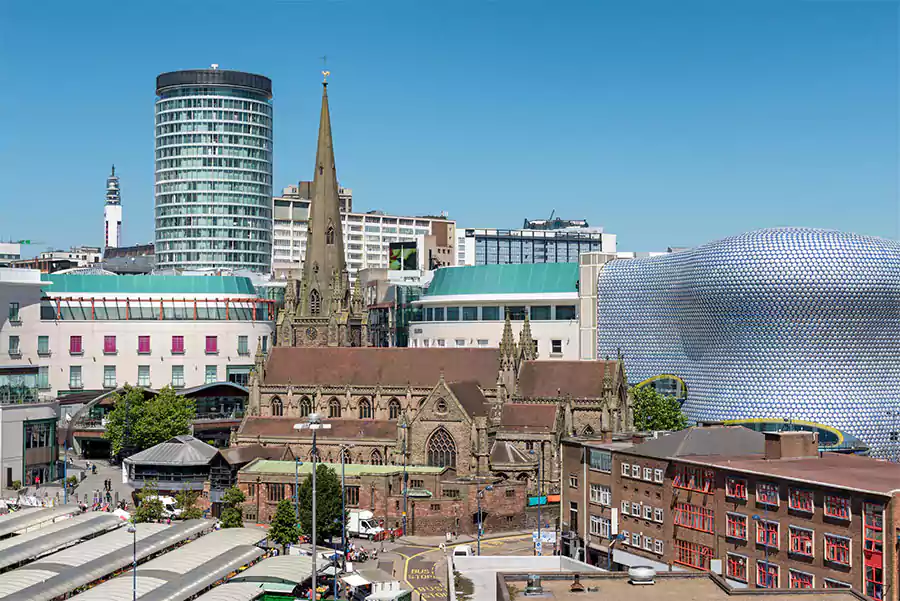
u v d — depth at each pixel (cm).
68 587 11106
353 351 19838
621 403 18412
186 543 13288
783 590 7425
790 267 19588
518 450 17300
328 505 14100
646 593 7581
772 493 10031
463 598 10931
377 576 12731
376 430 18338
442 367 19125
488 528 16062
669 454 11650
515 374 18662
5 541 12988
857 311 19612
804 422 19588
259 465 17125
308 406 19475
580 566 12044
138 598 10569
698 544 11031
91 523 13925
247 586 11131
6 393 18850
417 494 16000
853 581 9112
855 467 10475
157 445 17800
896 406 19875
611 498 12556
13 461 17938
